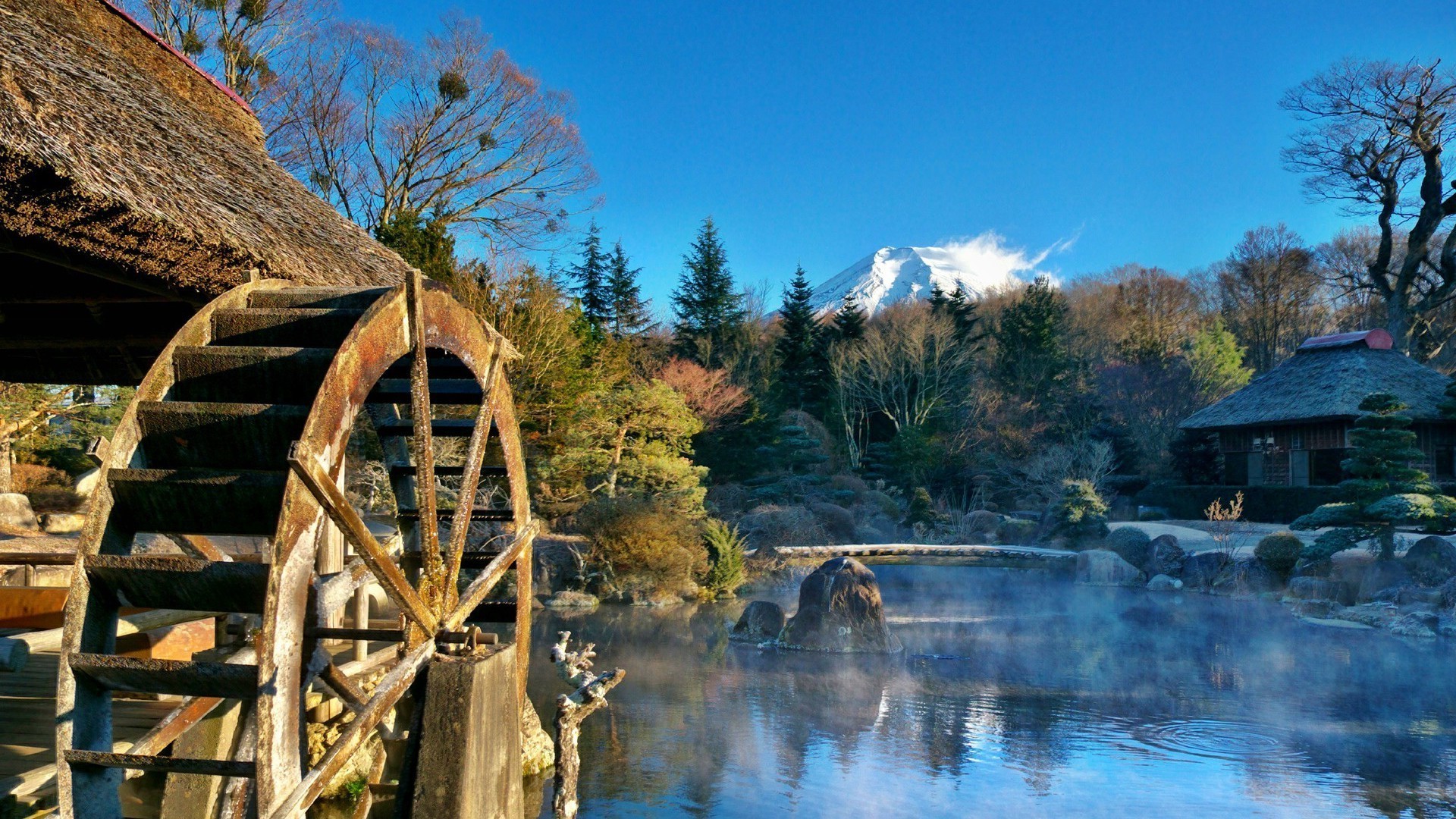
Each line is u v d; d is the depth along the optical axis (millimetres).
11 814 4848
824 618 18359
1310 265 56125
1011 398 46594
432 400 7113
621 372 29812
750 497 37062
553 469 26250
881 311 63562
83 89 6258
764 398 47219
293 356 5168
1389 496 24109
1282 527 33094
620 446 28359
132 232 5301
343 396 4898
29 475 22906
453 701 5188
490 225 31328
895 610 23047
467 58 29359
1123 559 29016
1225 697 14711
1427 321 45781
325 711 7594
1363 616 21406
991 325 55750
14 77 5109
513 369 24906
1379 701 14469
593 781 10453
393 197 30016
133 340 7887
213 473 4777
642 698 14156
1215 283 61000
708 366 47562
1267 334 57062
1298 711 13867
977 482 41219
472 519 7398
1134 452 42344
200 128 8781
